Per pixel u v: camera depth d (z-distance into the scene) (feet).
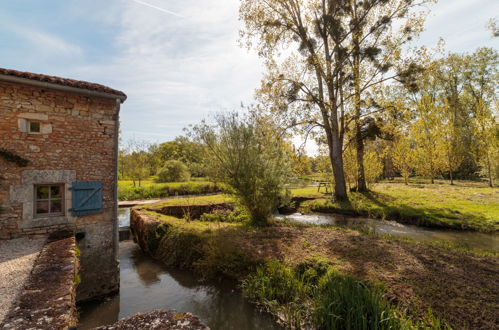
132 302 19.95
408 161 86.43
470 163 96.89
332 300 15.61
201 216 39.40
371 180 66.39
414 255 21.62
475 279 17.15
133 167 85.15
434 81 89.35
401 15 46.98
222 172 33.42
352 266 19.39
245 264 22.21
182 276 24.36
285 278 19.21
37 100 18.56
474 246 28.45
